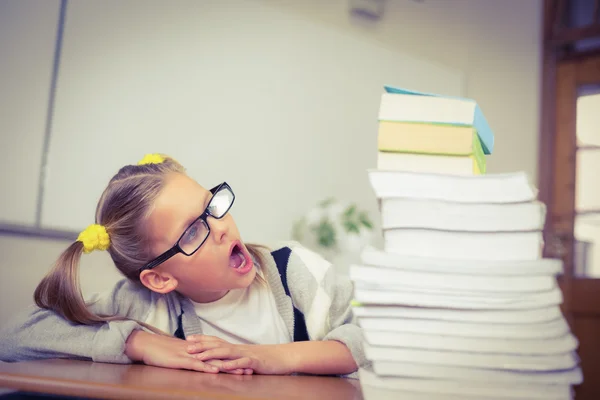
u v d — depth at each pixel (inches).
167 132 89.1
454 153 22.9
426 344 21.6
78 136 80.0
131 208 38.0
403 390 21.6
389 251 22.6
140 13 88.0
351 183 108.1
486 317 21.5
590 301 120.9
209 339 32.3
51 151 77.5
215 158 94.0
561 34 126.0
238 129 97.1
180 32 92.4
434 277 21.8
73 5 80.9
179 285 38.9
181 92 91.4
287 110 102.9
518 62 127.2
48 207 76.7
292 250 44.6
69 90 79.8
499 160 123.0
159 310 41.4
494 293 21.5
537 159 125.6
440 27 123.8
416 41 120.9
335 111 108.1
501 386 21.1
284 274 43.3
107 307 40.6
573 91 125.8
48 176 77.0
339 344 33.5
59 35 79.3
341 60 110.0
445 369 21.5
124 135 84.4
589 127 125.3
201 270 36.9
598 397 118.5
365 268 22.2
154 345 32.9
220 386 23.5
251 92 99.3
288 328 42.0
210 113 94.3
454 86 121.0
